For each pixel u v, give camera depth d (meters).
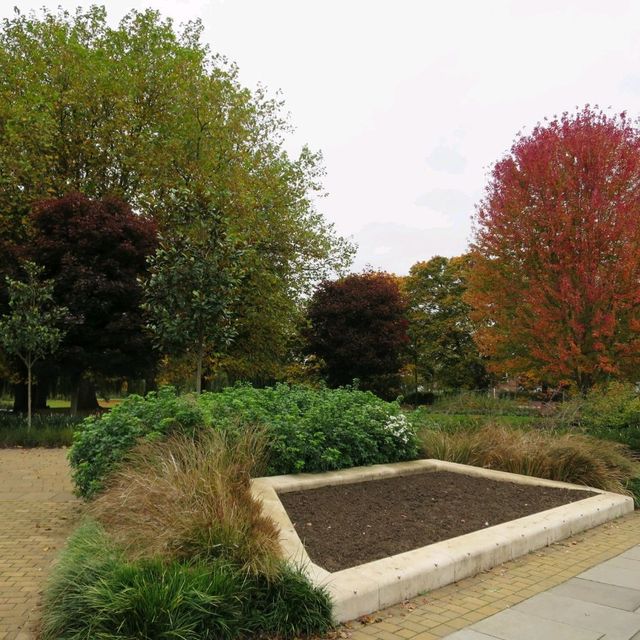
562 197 14.55
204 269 10.55
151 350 16.33
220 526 4.12
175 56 21.02
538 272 15.14
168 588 3.41
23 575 4.63
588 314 14.15
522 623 3.85
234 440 6.91
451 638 3.61
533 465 8.45
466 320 35.12
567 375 14.65
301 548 4.54
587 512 6.56
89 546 4.08
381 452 8.41
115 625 3.26
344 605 3.83
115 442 6.57
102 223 15.69
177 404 7.20
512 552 5.30
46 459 11.24
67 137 18.88
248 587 3.68
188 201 11.01
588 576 4.88
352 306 28.02
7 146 17.81
